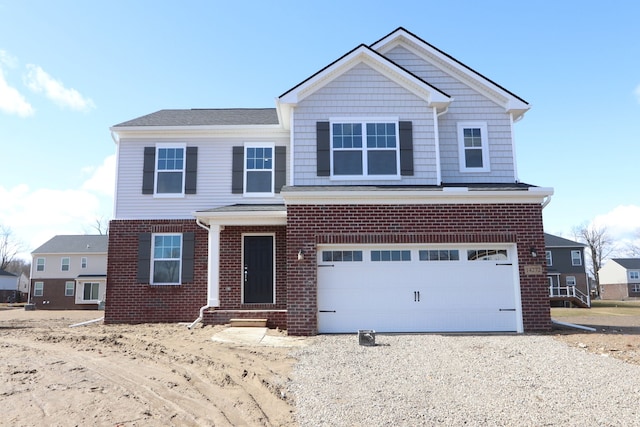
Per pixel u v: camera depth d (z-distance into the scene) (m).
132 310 15.00
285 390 6.77
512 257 12.17
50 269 42.47
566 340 10.49
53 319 18.47
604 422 5.47
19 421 5.25
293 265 11.76
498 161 14.52
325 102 13.76
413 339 10.73
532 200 12.20
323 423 5.47
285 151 15.98
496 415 5.70
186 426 5.36
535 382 7.12
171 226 15.50
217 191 15.77
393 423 5.45
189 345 10.27
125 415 5.57
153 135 16.03
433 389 6.78
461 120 14.73
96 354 8.99
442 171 14.41
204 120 16.70
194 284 15.15
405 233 11.95
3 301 57.44
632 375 7.46
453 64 14.89
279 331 12.41
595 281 73.25
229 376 7.51
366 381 7.21
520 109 14.57
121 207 15.59
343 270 12.05
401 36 15.22
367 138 13.62
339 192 11.90
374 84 13.87
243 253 14.97
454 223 12.05
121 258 15.30
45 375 7.20
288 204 12.00
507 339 10.67
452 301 12.00
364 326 11.88
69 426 5.15
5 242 73.06
